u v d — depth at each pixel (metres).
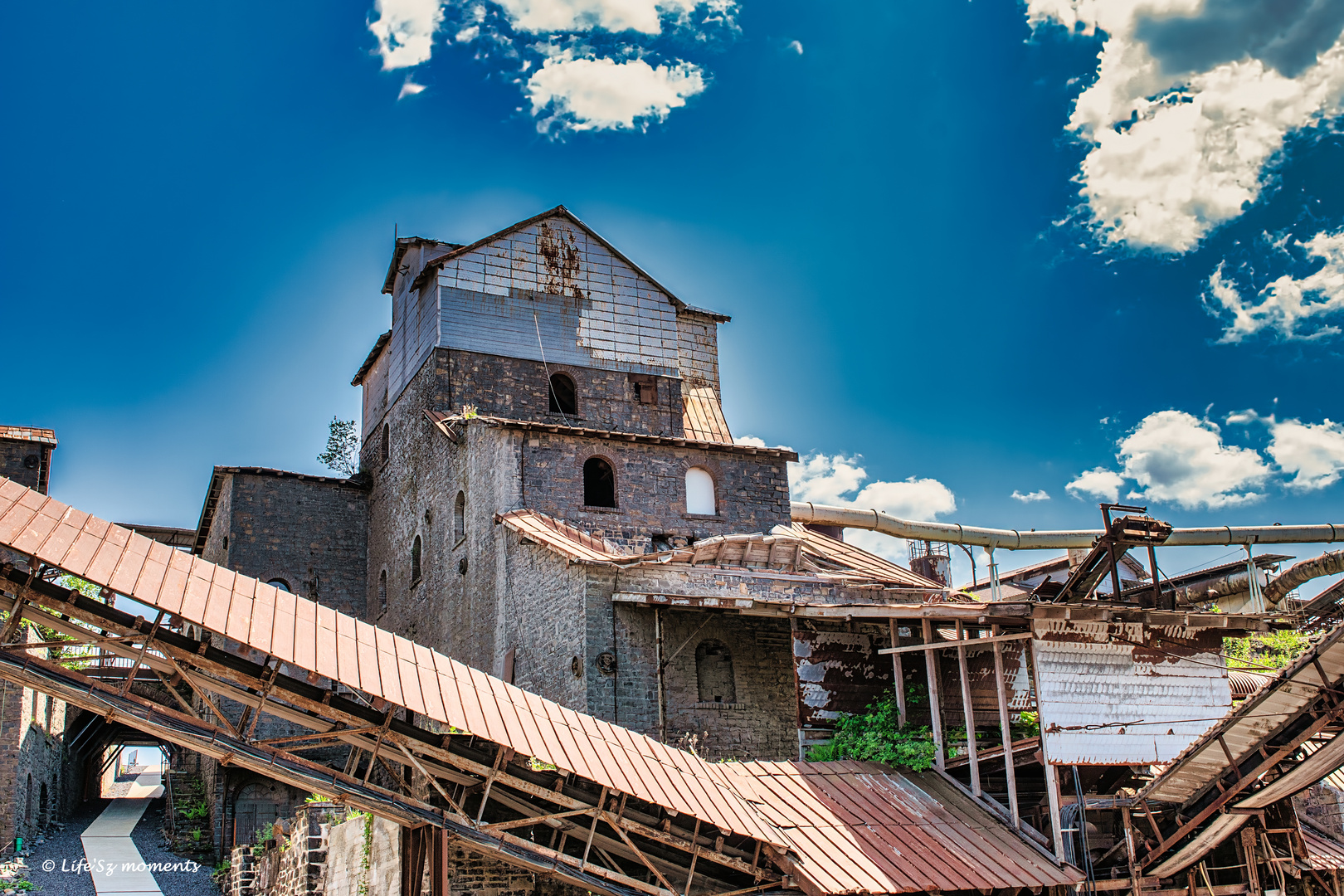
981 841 18.88
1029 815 19.95
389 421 34.59
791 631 23.34
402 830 16.64
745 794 18.25
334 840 20.66
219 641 27.27
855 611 21.23
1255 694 18.23
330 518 35.00
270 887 23.55
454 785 16.84
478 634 26.39
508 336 30.91
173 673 15.30
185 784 32.34
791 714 22.91
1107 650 20.78
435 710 15.28
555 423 30.50
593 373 31.56
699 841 17.03
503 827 15.95
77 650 30.94
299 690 15.48
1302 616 22.56
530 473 26.48
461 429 28.73
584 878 16.41
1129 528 20.84
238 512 33.47
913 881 17.14
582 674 21.41
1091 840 20.20
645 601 21.48
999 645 20.45
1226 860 20.47
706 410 33.62
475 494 27.53
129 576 14.30
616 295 32.62
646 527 27.19
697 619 22.73
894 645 22.19
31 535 13.95
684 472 28.25
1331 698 17.98
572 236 32.59
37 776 28.56
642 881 16.80
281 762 15.21
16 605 14.34
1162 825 20.33
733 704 22.48
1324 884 20.67
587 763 16.09
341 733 15.62
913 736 21.41
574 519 26.58
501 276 31.33
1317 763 18.67
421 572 30.61
